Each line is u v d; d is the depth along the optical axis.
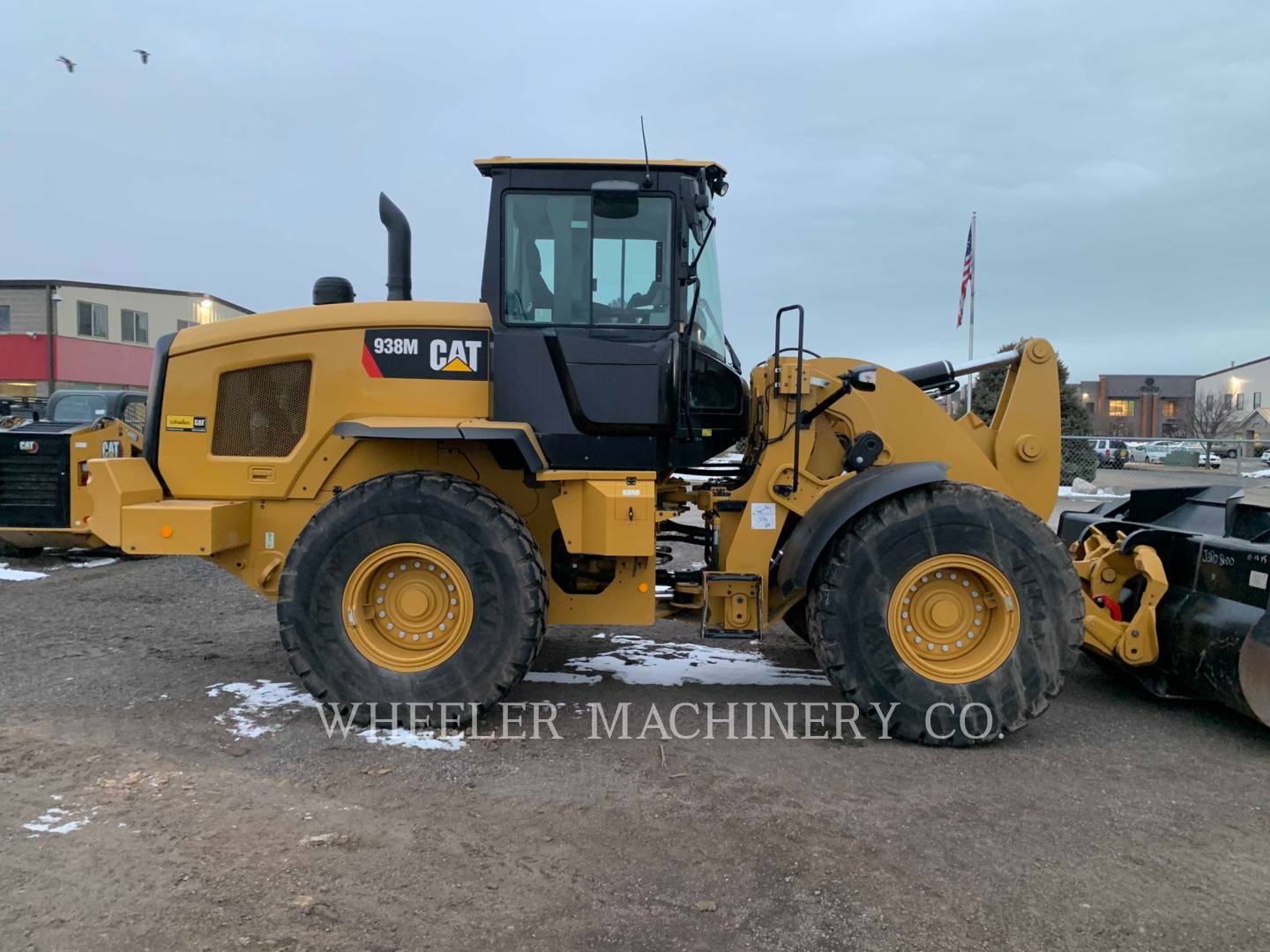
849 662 3.84
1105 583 4.52
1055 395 4.44
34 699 4.34
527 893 2.59
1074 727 4.11
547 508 4.35
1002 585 3.83
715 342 4.75
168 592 7.18
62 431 8.41
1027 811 3.19
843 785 3.39
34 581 7.70
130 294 33.34
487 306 4.29
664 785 3.36
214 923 2.41
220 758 3.59
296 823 3.01
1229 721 4.21
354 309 4.30
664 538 5.08
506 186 4.18
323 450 4.31
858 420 4.30
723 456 5.15
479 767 3.53
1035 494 4.46
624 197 3.98
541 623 3.90
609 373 4.16
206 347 4.39
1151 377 71.69
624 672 4.91
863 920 2.47
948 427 4.36
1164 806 3.25
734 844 2.90
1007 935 2.41
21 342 30.72
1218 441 14.14
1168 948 2.37
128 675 4.76
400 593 3.98
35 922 2.41
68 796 3.21
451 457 4.34
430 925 2.42
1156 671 4.39
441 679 3.88
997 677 3.81
